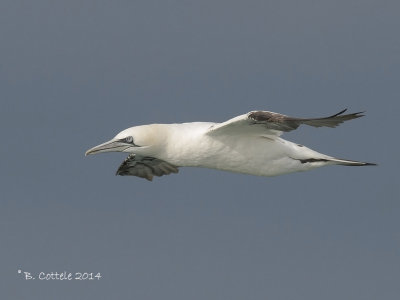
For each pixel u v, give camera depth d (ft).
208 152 73.87
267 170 75.10
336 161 75.41
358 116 61.93
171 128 75.10
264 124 67.62
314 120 63.26
